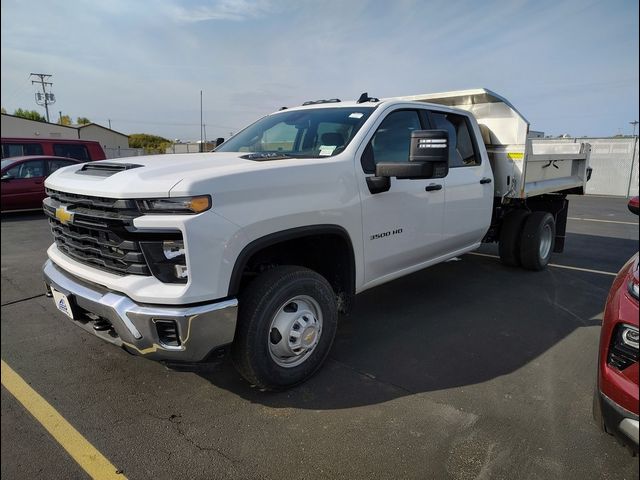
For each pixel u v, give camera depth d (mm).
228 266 2510
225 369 3338
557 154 5980
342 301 3490
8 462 2330
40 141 13234
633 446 1975
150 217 2402
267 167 2785
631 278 2305
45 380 3146
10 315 4344
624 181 19500
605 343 2178
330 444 2504
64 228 2990
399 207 3734
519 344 3814
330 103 4215
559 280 5750
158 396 2967
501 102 5219
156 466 2322
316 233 3014
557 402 2928
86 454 2404
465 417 2758
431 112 4332
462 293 5160
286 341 2922
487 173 5012
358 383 3150
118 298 2486
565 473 2285
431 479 2248
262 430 2625
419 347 3736
